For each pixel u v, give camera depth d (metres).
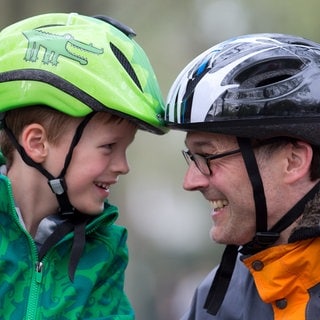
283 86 8.17
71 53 8.66
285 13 42.03
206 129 8.22
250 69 8.23
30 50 8.70
